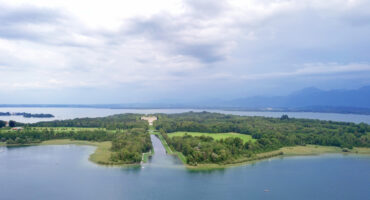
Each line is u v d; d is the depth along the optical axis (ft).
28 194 531.50
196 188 570.87
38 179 614.75
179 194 537.65
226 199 517.55
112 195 528.22
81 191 546.26
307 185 603.67
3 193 534.37
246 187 583.58
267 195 542.16
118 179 620.08
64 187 565.94
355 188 588.50
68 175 643.45
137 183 594.65
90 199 510.58
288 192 560.20
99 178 625.41
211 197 524.93
